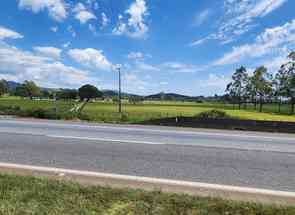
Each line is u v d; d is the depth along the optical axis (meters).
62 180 4.91
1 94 116.94
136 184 5.01
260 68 57.19
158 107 62.00
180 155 7.34
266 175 5.71
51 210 3.61
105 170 5.86
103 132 11.35
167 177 5.46
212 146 8.70
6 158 6.73
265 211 3.73
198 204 3.90
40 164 6.24
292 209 3.81
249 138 10.66
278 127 13.86
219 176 5.59
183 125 15.94
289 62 46.31
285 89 47.28
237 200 4.18
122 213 3.59
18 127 12.48
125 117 19.42
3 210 3.56
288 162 6.80
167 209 3.72
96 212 3.60
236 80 63.12
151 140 9.58
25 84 104.81
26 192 4.19
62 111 19.77
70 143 8.70
